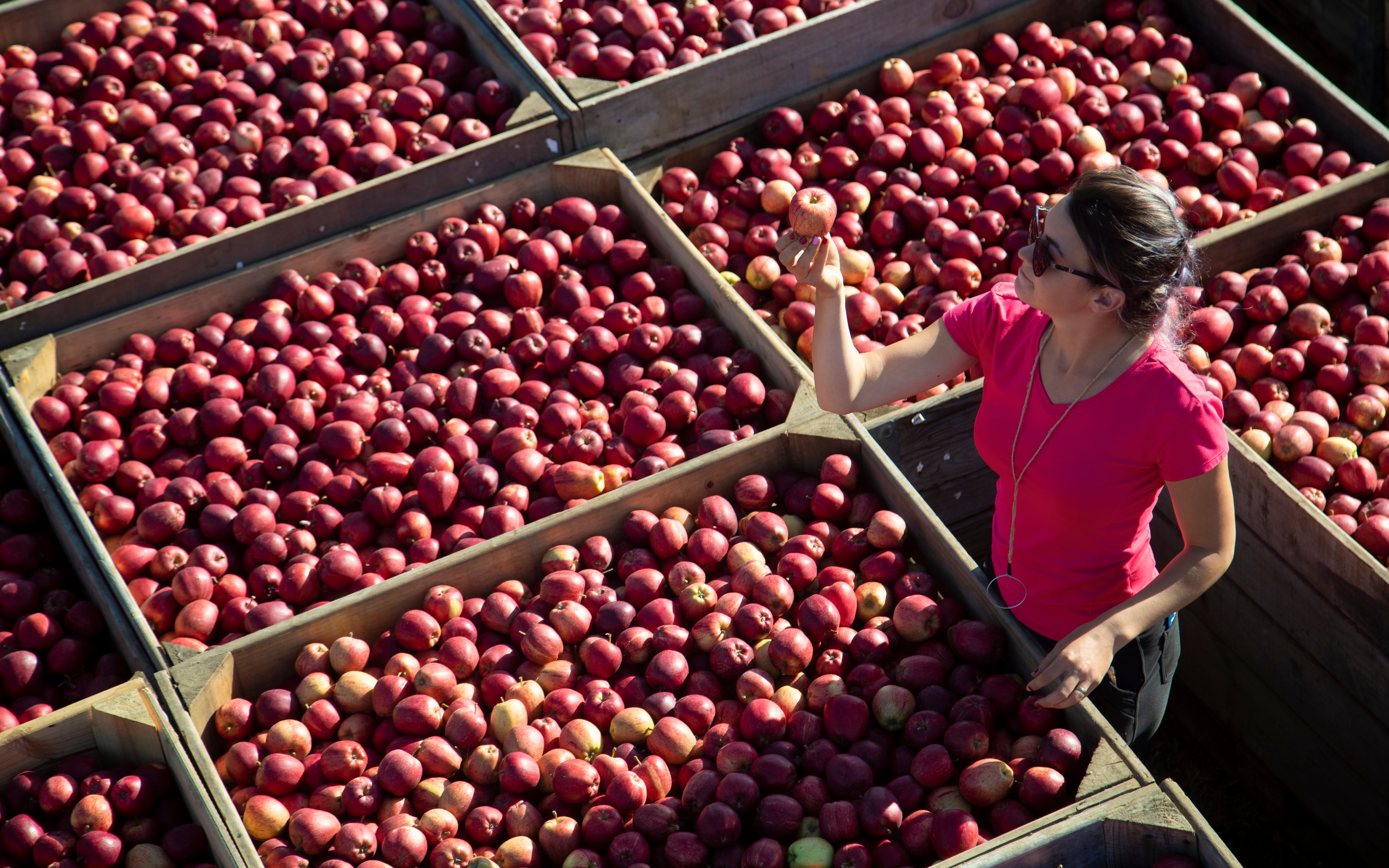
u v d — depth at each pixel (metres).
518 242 5.26
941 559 3.79
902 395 3.17
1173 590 2.80
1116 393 2.73
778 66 5.72
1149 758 4.82
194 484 4.37
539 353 4.82
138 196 5.48
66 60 6.13
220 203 5.46
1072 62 5.92
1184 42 5.82
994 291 3.08
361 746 3.52
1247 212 5.29
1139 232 2.49
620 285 5.18
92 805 3.37
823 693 3.51
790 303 5.09
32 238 5.34
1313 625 4.04
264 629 3.76
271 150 5.61
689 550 3.99
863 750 3.36
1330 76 6.92
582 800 3.37
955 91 5.79
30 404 4.68
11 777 3.50
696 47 5.91
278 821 3.37
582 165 5.41
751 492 4.13
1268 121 5.52
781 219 5.46
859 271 5.14
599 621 3.82
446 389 4.68
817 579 3.89
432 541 4.21
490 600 3.89
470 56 6.18
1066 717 3.30
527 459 4.36
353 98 5.79
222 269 5.11
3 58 6.16
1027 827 2.95
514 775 3.39
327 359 4.78
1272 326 4.80
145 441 4.54
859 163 5.65
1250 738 4.61
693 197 5.48
